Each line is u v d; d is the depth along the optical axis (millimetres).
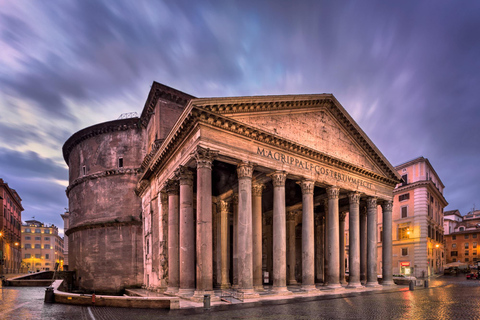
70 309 18141
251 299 21500
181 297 22156
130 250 39281
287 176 26625
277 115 25984
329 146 29672
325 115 29859
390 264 35094
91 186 43594
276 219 24844
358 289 29406
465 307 19188
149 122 40062
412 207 55625
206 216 21219
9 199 78875
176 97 35781
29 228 142250
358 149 32844
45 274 46438
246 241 22453
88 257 41188
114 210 41250
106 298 19297
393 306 19453
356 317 15727
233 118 23219
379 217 62219
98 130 44250
